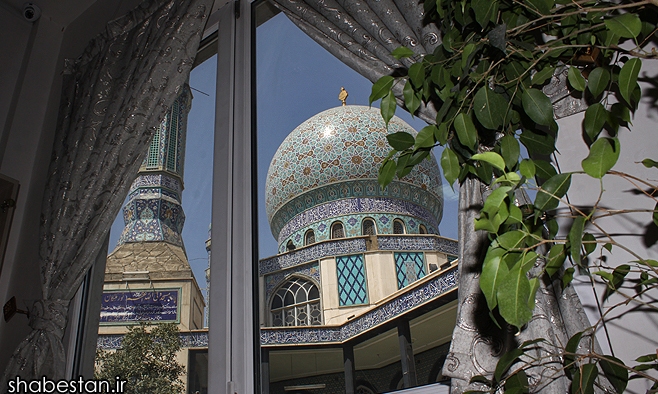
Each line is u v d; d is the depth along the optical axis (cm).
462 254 137
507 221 86
